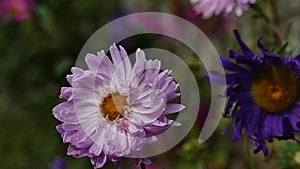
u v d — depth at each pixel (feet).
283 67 1.89
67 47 3.62
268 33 2.42
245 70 1.90
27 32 3.52
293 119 1.88
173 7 2.76
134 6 3.57
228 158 2.52
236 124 1.91
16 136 3.80
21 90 3.81
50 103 3.74
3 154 3.80
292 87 1.89
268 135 1.89
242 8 2.14
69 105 1.56
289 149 1.98
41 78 3.72
